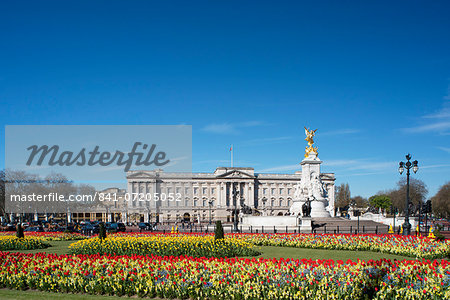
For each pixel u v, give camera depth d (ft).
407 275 51.60
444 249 85.20
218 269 56.85
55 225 233.35
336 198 640.17
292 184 588.50
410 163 130.00
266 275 53.36
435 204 456.04
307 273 52.80
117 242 91.97
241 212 247.09
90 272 58.75
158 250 84.58
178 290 53.21
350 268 53.26
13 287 59.62
